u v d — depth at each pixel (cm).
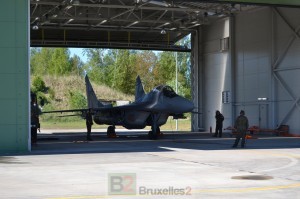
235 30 3741
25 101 1922
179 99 2903
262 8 3419
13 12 1919
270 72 3328
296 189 965
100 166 1374
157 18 3900
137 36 4259
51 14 3444
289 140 2650
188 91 9075
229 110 3759
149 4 3494
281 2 2386
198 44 4156
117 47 4172
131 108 3002
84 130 5278
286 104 3212
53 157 1669
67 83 8769
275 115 3306
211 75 4025
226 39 3816
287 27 3203
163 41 4419
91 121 2812
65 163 1462
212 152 1859
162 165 1395
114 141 2689
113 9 3694
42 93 8288
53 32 4012
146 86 9256
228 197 872
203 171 1252
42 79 8712
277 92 3297
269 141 2564
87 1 3381
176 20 3819
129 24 3900
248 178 1123
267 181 1077
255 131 3375
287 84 3203
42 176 1167
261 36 3431
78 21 3800
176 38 4344
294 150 1947
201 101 4156
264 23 3400
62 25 3788
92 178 1127
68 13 3531
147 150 1970
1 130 1902
